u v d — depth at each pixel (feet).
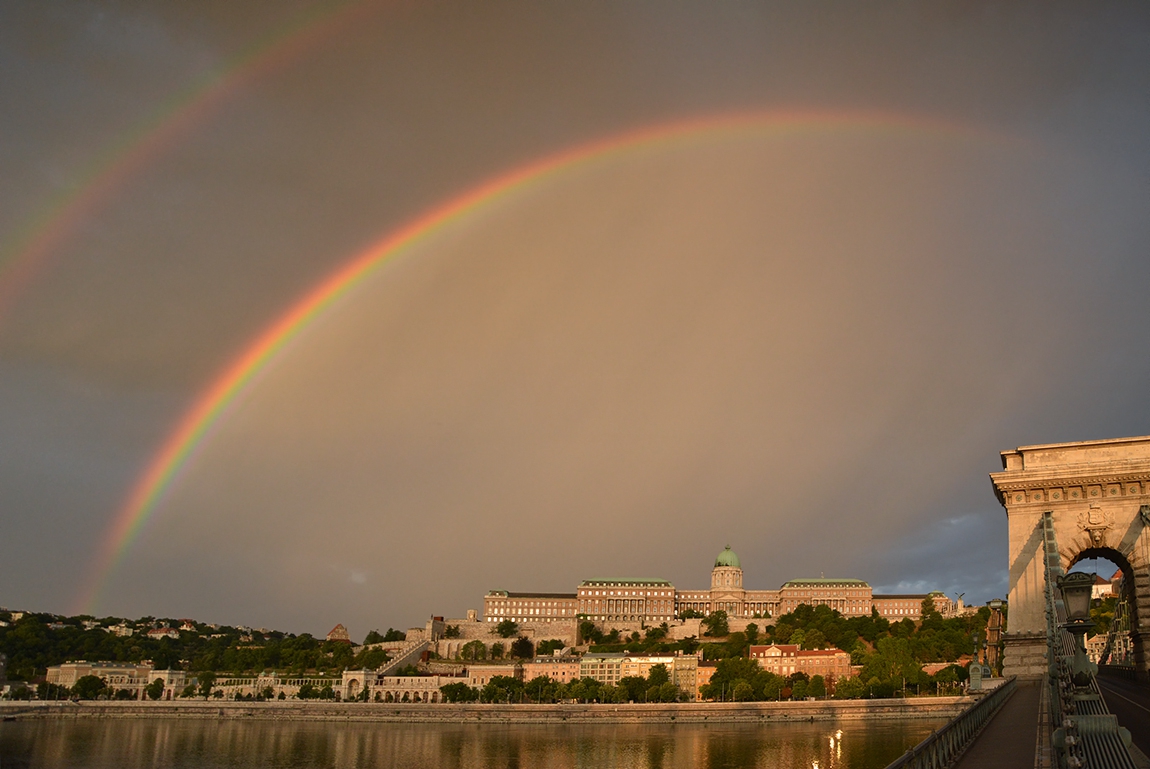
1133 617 426.92
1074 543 423.64
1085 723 162.40
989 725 233.76
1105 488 424.87
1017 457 446.19
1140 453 426.51
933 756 156.97
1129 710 276.00
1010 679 358.84
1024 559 428.97
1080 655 161.38
